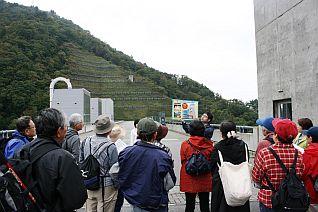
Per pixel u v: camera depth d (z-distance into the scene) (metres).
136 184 3.17
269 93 10.92
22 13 101.38
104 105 57.75
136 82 105.12
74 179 2.27
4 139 4.04
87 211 4.01
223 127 4.00
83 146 4.04
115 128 4.68
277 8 10.27
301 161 3.18
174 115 33.75
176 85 112.19
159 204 3.17
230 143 3.94
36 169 2.26
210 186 4.52
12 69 50.62
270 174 3.17
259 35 11.72
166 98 96.50
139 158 3.20
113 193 3.95
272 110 10.71
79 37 120.94
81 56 108.25
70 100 25.83
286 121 3.30
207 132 5.39
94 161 3.80
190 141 4.52
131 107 90.56
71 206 2.22
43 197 2.21
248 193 3.63
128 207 5.66
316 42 8.15
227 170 3.75
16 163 2.23
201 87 114.25
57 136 2.52
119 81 103.75
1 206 1.99
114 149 3.95
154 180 3.15
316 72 8.15
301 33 8.86
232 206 3.79
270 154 3.20
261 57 11.56
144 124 3.32
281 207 3.04
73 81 86.38
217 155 3.94
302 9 8.79
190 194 4.64
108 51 126.56
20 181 2.16
